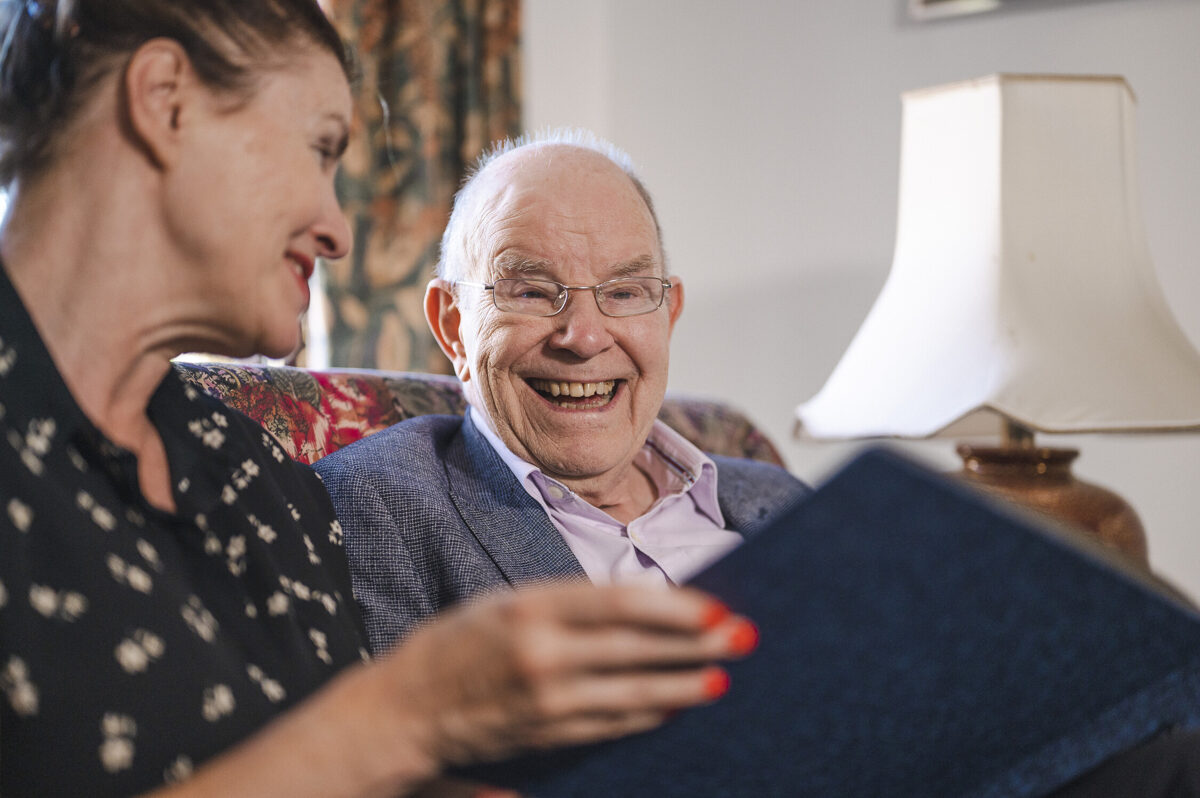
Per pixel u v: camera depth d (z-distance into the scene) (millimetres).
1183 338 1680
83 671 635
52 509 661
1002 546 526
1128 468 2326
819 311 2672
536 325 1380
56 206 732
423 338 2443
